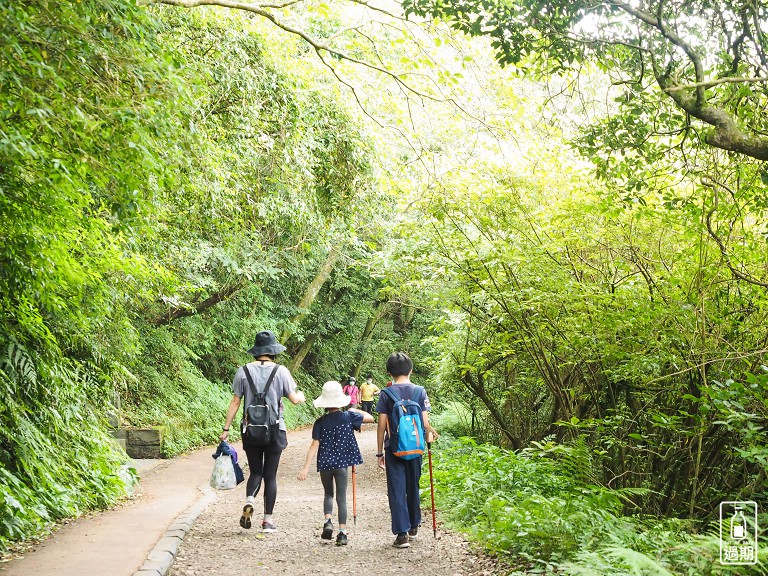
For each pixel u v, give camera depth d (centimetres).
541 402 1228
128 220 498
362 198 1288
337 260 2519
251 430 705
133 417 1612
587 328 823
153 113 443
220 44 1001
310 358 3256
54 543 616
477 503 785
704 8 587
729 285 741
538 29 606
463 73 967
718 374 748
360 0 898
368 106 1192
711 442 794
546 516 581
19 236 626
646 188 754
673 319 747
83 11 424
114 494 881
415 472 666
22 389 759
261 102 1092
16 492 645
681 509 819
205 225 1265
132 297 1016
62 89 410
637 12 518
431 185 944
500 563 564
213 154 979
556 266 885
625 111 652
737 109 612
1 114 420
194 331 2088
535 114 912
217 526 758
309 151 1161
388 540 688
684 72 616
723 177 697
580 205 823
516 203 919
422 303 1154
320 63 1159
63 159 467
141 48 465
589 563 472
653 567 420
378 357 3459
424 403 673
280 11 1086
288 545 661
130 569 524
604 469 900
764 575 451
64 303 761
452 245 927
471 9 612
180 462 1487
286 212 1237
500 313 935
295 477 1387
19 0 403
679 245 823
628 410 914
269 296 2636
